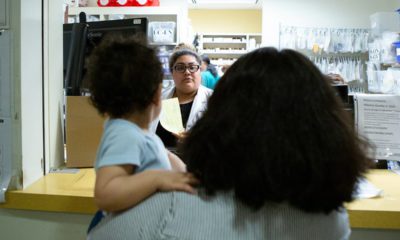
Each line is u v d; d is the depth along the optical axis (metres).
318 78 0.58
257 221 0.56
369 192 1.14
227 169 0.54
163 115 1.47
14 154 1.17
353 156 0.55
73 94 1.58
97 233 0.63
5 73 1.15
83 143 1.45
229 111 0.55
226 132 0.54
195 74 2.04
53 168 1.42
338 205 0.56
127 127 0.72
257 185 0.53
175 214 0.56
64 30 1.70
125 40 0.77
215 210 0.56
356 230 1.08
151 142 0.75
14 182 1.17
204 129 0.58
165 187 0.60
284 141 0.52
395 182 1.35
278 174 0.52
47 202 1.15
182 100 2.06
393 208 1.05
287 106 0.54
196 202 0.57
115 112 0.74
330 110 0.56
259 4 7.05
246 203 0.55
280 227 0.56
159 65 0.76
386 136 1.52
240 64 0.60
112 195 0.62
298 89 0.55
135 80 0.71
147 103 0.75
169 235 0.55
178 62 2.03
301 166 0.52
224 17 7.80
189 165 0.59
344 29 4.62
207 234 0.55
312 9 4.97
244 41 7.14
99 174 0.67
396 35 3.86
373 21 4.39
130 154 0.68
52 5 1.38
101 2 4.14
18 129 1.17
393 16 4.19
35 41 1.25
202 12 7.82
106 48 0.74
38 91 1.29
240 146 0.53
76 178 1.31
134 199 0.61
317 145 0.52
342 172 0.53
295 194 0.53
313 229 0.57
